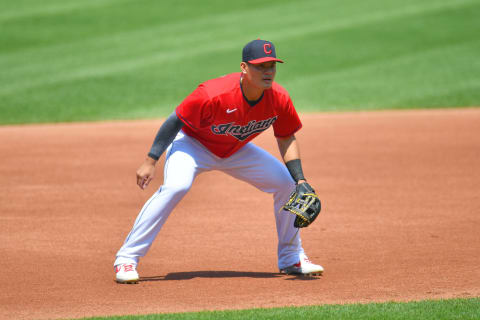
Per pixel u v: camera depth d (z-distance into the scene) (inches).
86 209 1067.9
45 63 2874.0
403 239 865.5
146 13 3715.6
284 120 690.8
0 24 3489.2
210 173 1353.3
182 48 3070.9
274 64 636.7
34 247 847.1
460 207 1039.0
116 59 2915.8
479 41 3068.4
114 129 1957.4
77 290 673.0
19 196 1163.9
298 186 688.4
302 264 716.0
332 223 960.9
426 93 2383.1
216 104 647.8
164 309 607.8
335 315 559.8
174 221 984.9
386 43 3097.9
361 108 2225.6
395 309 575.2
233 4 3892.7
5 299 644.7
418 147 1610.5
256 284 689.6
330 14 3624.5
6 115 2183.8
